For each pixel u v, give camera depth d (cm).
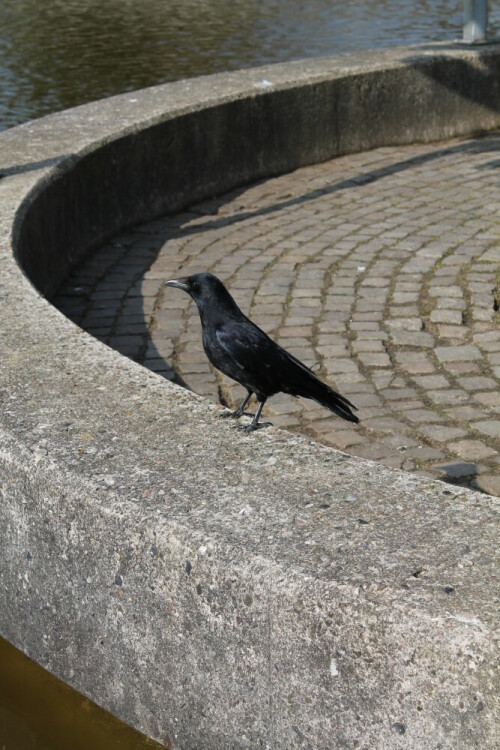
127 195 645
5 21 1590
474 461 452
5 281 471
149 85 1062
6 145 618
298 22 1579
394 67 768
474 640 285
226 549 330
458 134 809
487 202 670
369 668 305
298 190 703
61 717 377
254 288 575
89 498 360
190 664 352
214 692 347
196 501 355
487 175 718
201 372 511
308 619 313
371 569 313
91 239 619
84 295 579
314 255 608
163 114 659
